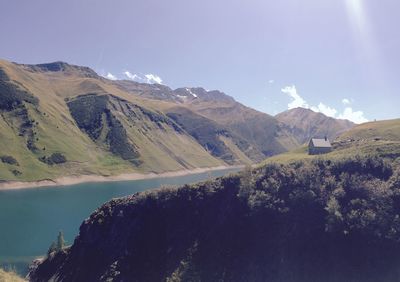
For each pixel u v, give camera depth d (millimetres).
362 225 117938
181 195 140250
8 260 139250
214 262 119750
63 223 189000
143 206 139500
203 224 131625
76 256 134500
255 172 141125
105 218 140750
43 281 128500
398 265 110812
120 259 127125
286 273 114438
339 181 131500
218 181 141375
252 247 121000
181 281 115875
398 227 116500
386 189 125500
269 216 126188
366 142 177000
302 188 130625
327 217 121625
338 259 114625
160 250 128125
